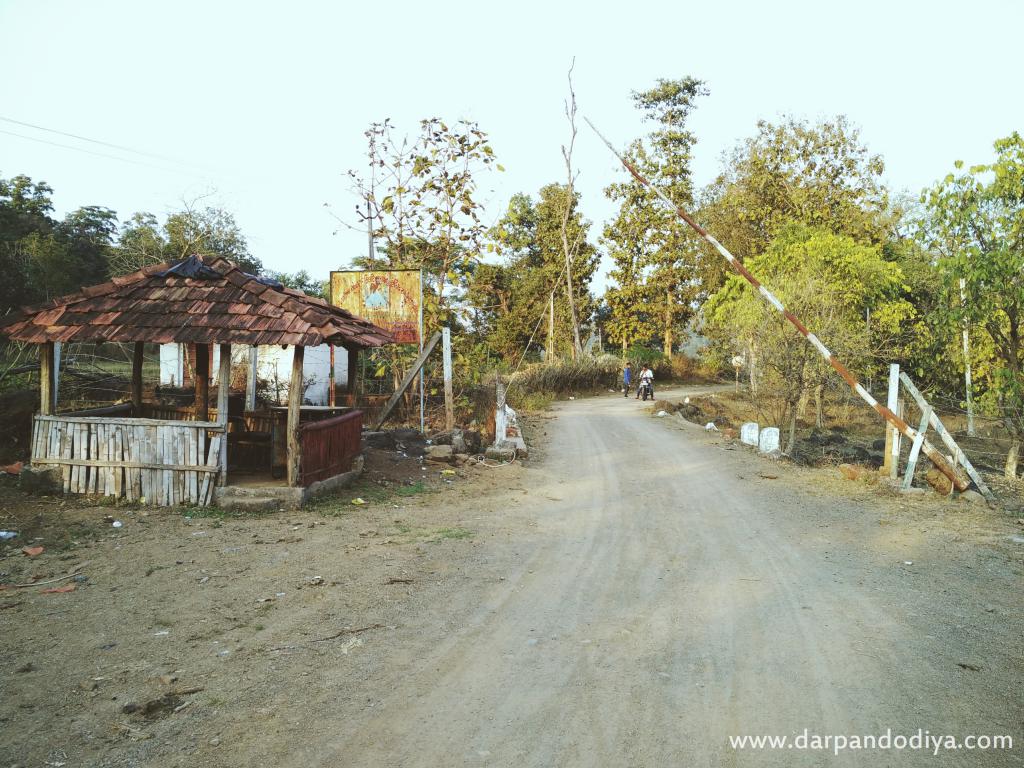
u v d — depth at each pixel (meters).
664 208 48.62
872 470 12.41
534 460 14.52
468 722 3.95
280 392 17.72
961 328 14.12
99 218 51.97
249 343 8.91
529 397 28.36
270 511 9.05
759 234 36.88
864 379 24.16
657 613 5.80
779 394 17.95
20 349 13.66
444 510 9.73
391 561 7.14
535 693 4.32
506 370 32.78
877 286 23.05
